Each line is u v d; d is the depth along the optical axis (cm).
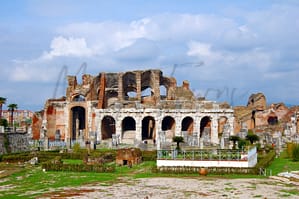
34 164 7688
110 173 6475
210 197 4294
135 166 7450
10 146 9631
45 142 11088
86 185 5134
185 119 14988
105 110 13988
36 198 4297
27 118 19825
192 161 6538
